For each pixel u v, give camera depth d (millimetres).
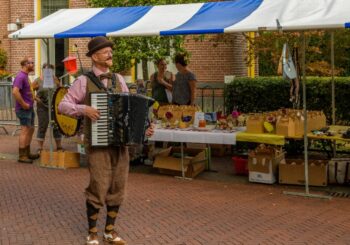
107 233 5688
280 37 12211
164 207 7285
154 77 11367
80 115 5293
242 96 12492
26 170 9734
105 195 5523
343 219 6785
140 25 8961
